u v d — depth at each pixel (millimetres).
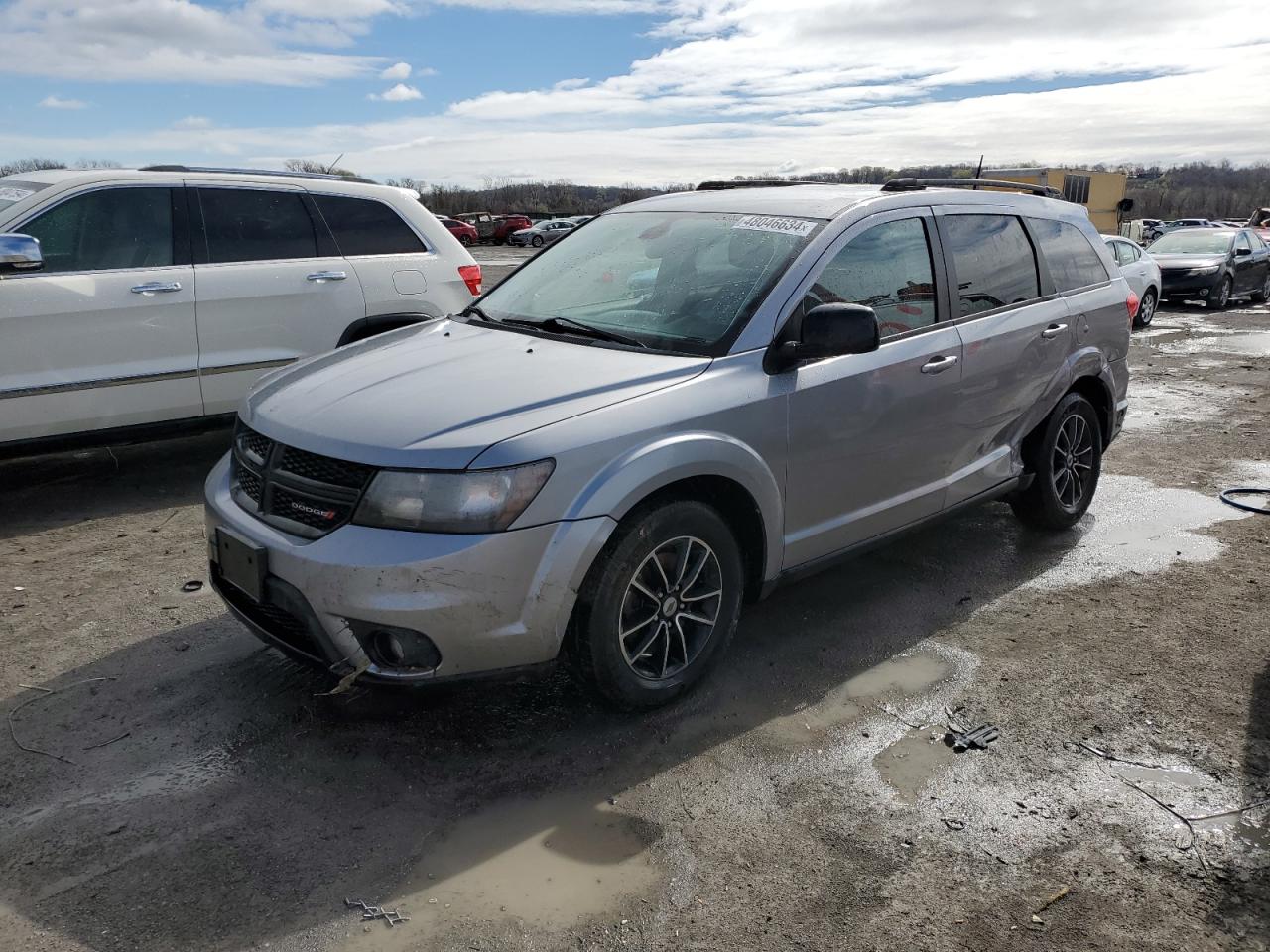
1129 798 3049
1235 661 3967
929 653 4027
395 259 6695
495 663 3039
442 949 2396
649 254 4191
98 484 6195
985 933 2482
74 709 3461
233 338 6020
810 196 4348
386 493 2949
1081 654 4031
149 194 5805
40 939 2398
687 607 3494
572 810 2943
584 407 3180
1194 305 20922
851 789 3072
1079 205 5598
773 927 2490
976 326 4496
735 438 3441
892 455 4113
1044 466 5121
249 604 3369
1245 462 7160
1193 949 2443
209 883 2609
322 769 3127
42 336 5352
